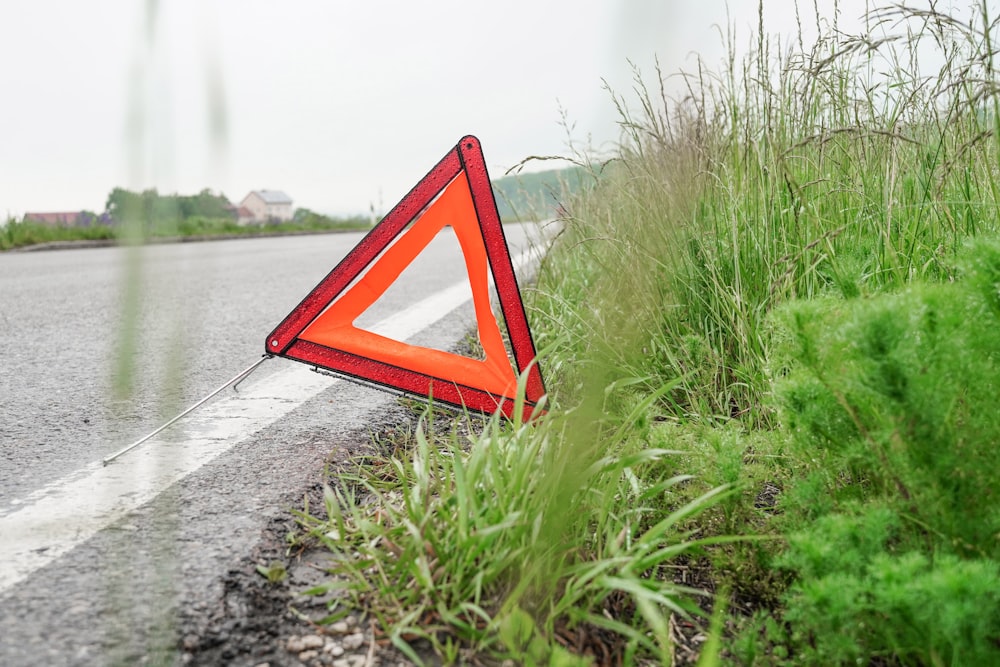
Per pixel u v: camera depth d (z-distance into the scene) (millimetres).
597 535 1584
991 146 2109
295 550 1635
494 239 2242
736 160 2863
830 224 2463
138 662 1235
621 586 1301
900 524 1326
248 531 1704
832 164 2723
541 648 1257
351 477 1918
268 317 4820
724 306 2566
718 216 2824
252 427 2531
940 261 1995
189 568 1533
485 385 2275
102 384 3115
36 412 2729
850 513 1342
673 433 1782
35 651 1254
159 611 1373
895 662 1367
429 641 1324
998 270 1300
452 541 1465
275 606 1424
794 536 1266
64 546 1644
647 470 1851
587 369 1454
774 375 1975
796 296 2436
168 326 930
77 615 1364
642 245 1794
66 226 14094
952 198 2227
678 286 2691
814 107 2805
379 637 1338
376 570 1505
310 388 3070
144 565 1549
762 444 1826
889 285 1986
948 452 1215
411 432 2459
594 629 1396
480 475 1596
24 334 4273
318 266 8664
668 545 1671
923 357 1229
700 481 1753
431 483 1740
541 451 1728
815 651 1314
